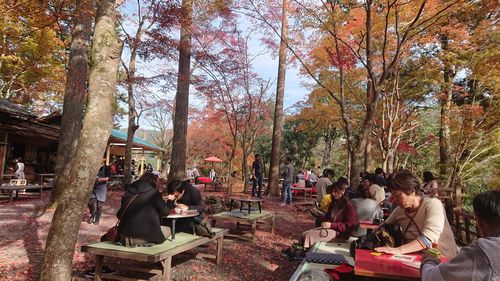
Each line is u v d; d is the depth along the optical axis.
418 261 3.09
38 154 21.11
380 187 7.60
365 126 9.16
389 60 13.33
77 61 11.24
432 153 24.92
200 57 12.34
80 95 11.14
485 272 1.95
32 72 19.66
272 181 18.06
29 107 25.89
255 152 36.38
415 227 3.62
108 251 4.37
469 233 7.67
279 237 8.62
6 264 5.22
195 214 5.38
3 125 16.44
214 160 30.33
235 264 6.06
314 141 35.03
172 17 10.14
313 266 3.96
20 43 16.78
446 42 13.77
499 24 12.18
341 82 10.08
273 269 5.98
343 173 32.75
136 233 4.55
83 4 8.92
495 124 15.73
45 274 3.67
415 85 16.47
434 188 8.94
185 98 13.70
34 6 8.76
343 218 5.49
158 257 4.22
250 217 7.90
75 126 11.09
